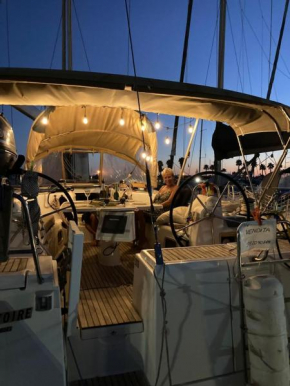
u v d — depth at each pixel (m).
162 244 3.52
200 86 2.06
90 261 3.48
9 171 1.83
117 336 1.94
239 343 1.95
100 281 2.83
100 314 2.09
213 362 1.90
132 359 1.97
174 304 1.84
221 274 1.93
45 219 3.43
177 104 2.44
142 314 2.01
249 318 1.81
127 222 3.05
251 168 5.04
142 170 5.09
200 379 1.87
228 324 1.94
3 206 1.35
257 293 1.77
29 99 2.26
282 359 1.76
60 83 1.83
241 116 2.69
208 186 3.03
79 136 4.37
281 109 2.41
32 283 1.46
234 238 2.89
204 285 1.90
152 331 1.83
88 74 1.83
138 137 4.36
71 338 1.88
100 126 4.07
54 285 1.48
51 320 1.46
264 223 1.94
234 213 3.44
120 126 4.07
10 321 1.42
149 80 1.94
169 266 1.86
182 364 1.84
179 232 3.20
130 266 3.30
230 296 1.95
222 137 4.93
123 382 1.87
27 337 1.43
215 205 2.71
